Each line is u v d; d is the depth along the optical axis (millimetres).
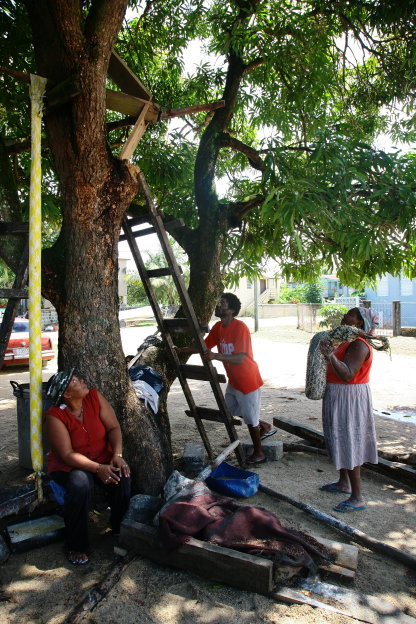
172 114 4004
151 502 3355
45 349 11898
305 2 5801
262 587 2654
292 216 3752
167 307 31828
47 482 3529
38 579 2871
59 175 3580
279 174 4844
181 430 6125
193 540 2879
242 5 5301
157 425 4129
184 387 4684
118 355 3812
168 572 2916
